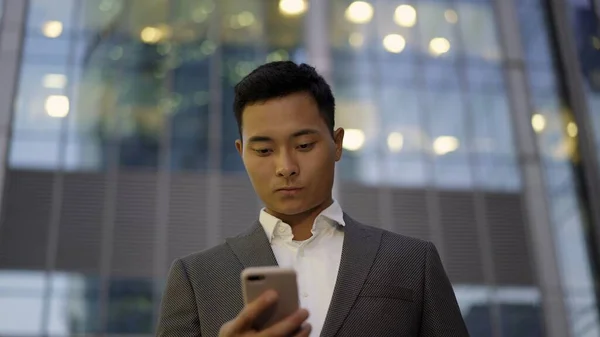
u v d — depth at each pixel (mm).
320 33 11359
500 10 11953
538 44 11805
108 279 9570
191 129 10602
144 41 10953
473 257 10398
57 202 9867
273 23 11328
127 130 10445
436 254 1633
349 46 11375
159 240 9898
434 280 1569
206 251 1648
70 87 10500
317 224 1611
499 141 11109
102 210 9930
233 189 10383
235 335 1182
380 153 10836
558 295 10211
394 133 10984
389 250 1581
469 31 11781
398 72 11336
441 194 10727
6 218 9648
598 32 11500
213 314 1509
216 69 10969
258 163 1514
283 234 1618
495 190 10828
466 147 11039
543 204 10766
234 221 10180
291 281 1249
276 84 1502
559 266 10398
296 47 11211
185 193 10227
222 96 10836
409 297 1517
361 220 10328
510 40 11758
